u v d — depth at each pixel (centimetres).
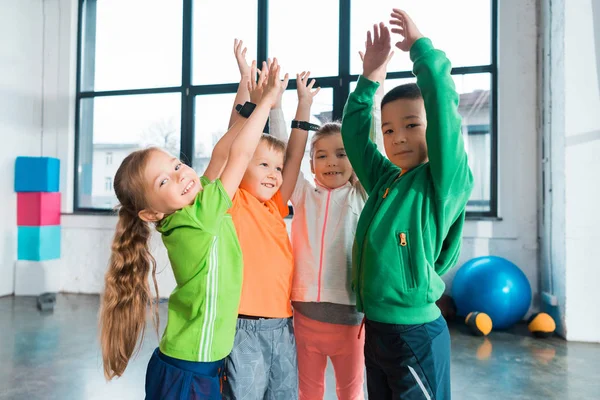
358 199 134
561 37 273
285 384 115
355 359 124
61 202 425
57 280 414
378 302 99
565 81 267
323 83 366
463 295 296
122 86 420
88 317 321
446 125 94
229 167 104
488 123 339
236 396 105
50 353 243
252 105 126
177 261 100
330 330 123
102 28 425
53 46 429
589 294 264
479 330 274
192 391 96
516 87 323
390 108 108
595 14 263
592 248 263
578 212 266
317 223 131
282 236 123
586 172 264
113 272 106
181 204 100
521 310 286
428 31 345
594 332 263
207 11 396
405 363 97
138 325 107
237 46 145
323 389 129
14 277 402
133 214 108
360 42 361
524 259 322
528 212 322
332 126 139
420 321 97
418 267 96
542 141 312
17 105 405
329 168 134
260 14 377
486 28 338
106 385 201
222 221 106
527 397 189
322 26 368
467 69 339
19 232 399
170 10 405
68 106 424
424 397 96
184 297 100
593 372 216
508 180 325
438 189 97
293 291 127
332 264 125
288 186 134
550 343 263
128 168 103
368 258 101
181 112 400
